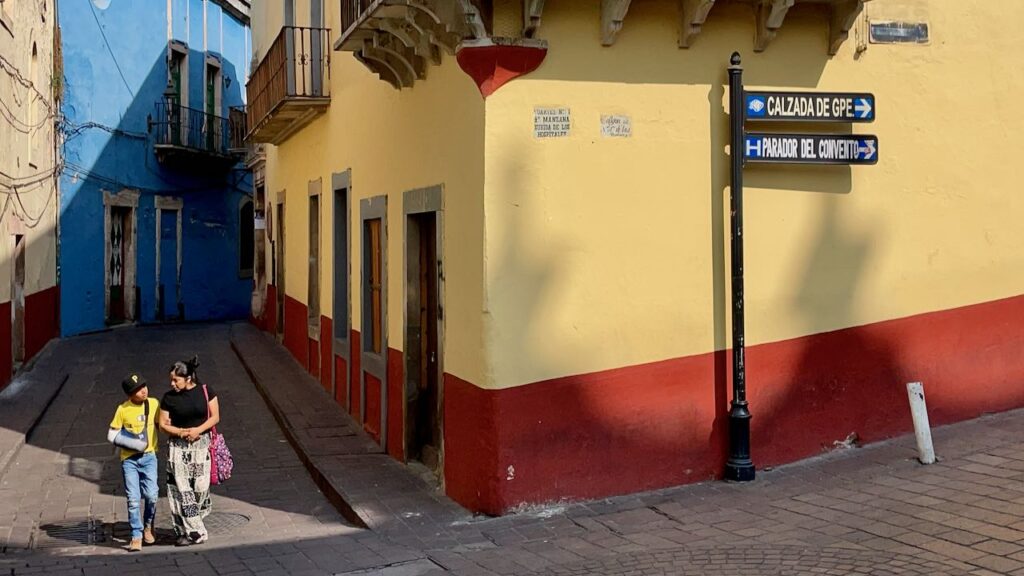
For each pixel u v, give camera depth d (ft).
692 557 20.94
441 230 28.22
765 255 27.58
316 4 48.91
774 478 26.61
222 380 52.42
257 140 60.75
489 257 24.79
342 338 44.04
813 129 27.96
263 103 52.80
